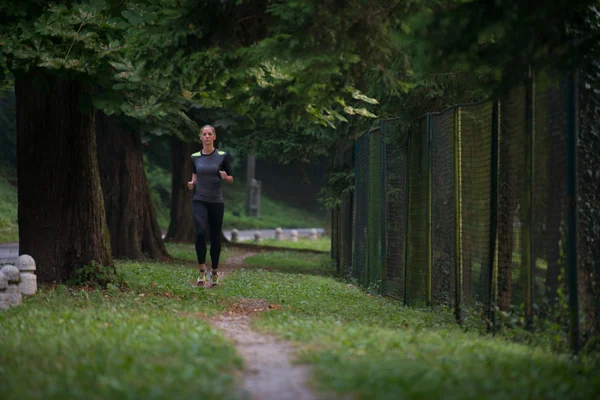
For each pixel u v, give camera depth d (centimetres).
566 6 1002
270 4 1221
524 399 777
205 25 1220
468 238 1520
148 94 1633
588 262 1125
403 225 1970
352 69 1238
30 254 1784
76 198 1800
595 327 1109
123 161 3152
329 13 1140
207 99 1542
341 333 1123
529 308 1216
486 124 1420
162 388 757
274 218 9031
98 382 792
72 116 1795
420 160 1838
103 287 1786
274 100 1331
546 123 1155
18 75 1634
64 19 1455
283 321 1273
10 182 6456
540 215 1184
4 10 1480
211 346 966
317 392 770
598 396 833
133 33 1267
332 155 3181
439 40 1005
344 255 2980
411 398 736
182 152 4609
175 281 2098
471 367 906
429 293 1748
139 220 3191
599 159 1112
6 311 1380
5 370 870
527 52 1039
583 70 1108
